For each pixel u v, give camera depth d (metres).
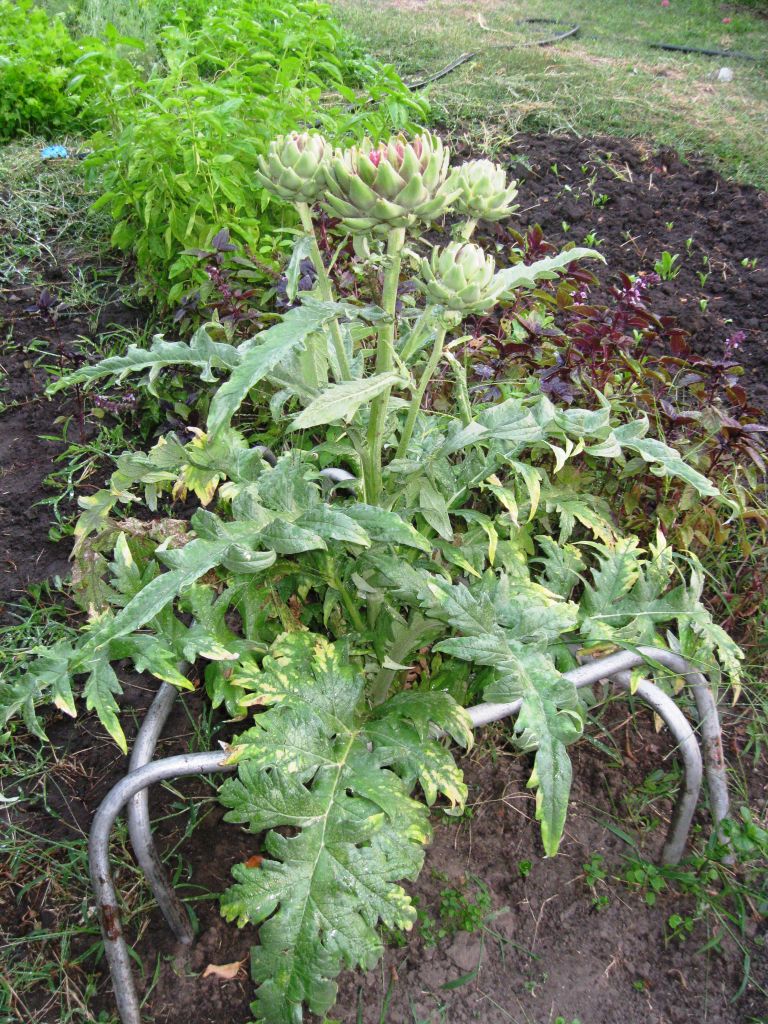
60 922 2.05
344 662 1.83
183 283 3.57
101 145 3.96
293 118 3.88
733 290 4.16
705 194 5.03
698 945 2.09
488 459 1.99
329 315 1.49
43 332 3.83
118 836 2.18
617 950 2.07
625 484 2.79
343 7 8.20
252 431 3.27
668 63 7.29
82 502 2.13
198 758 1.67
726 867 2.20
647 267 4.36
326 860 1.59
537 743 1.53
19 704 1.70
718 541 2.58
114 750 2.40
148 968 1.98
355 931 1.55
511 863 2.22
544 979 2.01
